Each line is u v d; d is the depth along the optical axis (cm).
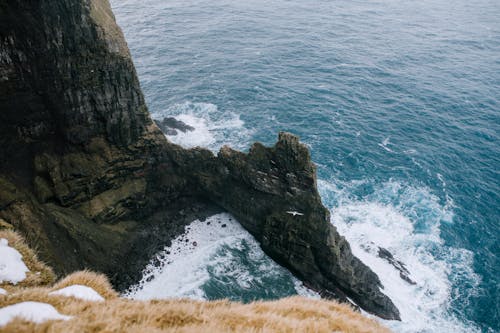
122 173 6234
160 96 9506
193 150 6688
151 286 5575
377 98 9494
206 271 5816
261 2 16488
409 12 15988
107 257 5669
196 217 6725
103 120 5884
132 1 16488
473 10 16512
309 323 1273
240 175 6256
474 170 7344
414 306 5272
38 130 5566
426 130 8388
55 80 5328
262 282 5725
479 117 8825
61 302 1241
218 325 1159
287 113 8856
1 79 5009
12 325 962
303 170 5641
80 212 5788
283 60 11200
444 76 10619
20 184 5356
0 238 1898
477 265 5759
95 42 5453
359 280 5422
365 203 6744
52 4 4962
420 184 7056
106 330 1012
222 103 9225
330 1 17038
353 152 7744
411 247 6050
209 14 14788
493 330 4978
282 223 5816
